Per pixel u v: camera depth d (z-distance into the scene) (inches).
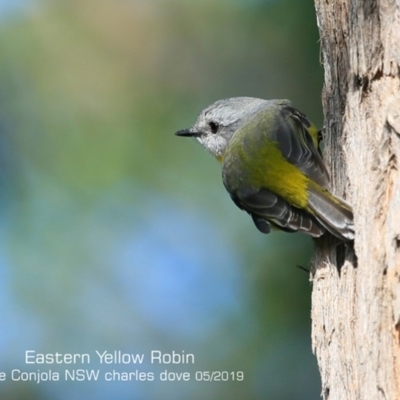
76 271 572.4
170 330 562.6
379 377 282.2
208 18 619.2
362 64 316.2
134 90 619.2
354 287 308.2
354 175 315.3
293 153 358.3
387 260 285.7
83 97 617.0
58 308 567.2
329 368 313.6
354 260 311.1
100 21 635.5
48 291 569.0
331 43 348.8
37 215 579.8
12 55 621.0
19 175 587.8
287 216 346.6
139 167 592.1
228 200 585.6
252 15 589.6
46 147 599.5
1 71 614.9
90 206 582.9
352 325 305.1
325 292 324.5
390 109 299.6
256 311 526.9
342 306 312.2
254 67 587.5
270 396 518.3
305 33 556.1
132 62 627.2
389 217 287.4
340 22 341.7
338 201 322.0
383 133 299.6
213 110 459.2
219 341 544.1
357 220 308.5
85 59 627.2
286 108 396.2
